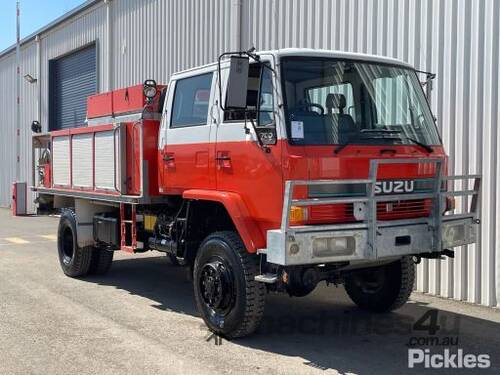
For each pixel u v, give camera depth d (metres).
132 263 10.76
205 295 6.18
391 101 6.03
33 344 5.83
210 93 6.30
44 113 22.72
